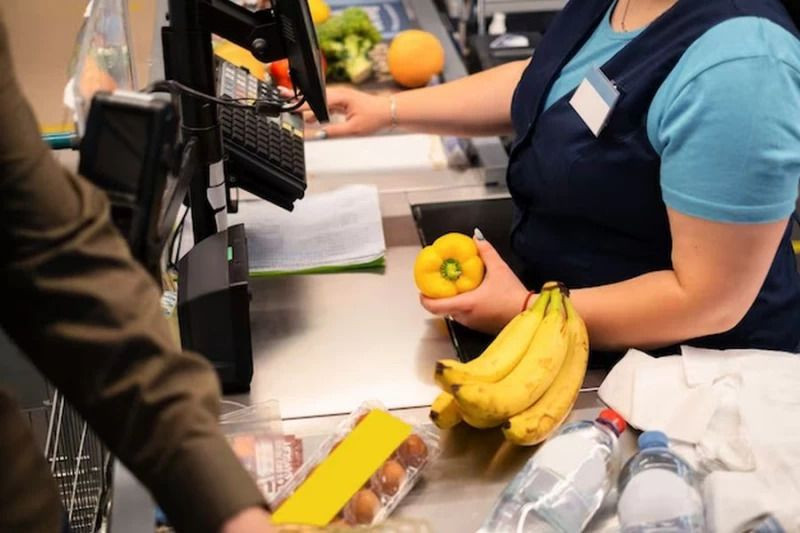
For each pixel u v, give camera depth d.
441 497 1.22
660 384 1.34
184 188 1.15
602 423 1.25
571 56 1.51
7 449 0.89
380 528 1.12
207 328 1.33
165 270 1.55
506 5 2.27
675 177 1.29
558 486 1.16
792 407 1.29
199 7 1.29
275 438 1.27
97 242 0.82
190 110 1.34
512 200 1.83
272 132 1.66
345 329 1.52
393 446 1.23
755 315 1.48
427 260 1.44
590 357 1.46
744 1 1.29
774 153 1.23
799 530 1.12
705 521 1.14
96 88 1.13
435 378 1.26
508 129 1.87
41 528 0.92
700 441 1.26
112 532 1.16
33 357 0.82
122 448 0.79
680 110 1.27
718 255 1.29
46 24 2.01
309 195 1.85
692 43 1.30
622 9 1.47
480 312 1.44
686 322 1.36
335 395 1.40
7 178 0.79
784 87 1.23
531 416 1.27
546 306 1.36
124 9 1.57
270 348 1.48
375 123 1.87
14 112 0.80
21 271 0.79
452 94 1.86
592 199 1.44
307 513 1.15
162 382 0.79
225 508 0.76
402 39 2.11
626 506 1.14
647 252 1.46
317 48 1.43
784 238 1.53
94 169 0.93
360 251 1.67
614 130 1.38
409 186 1.91
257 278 1.63
